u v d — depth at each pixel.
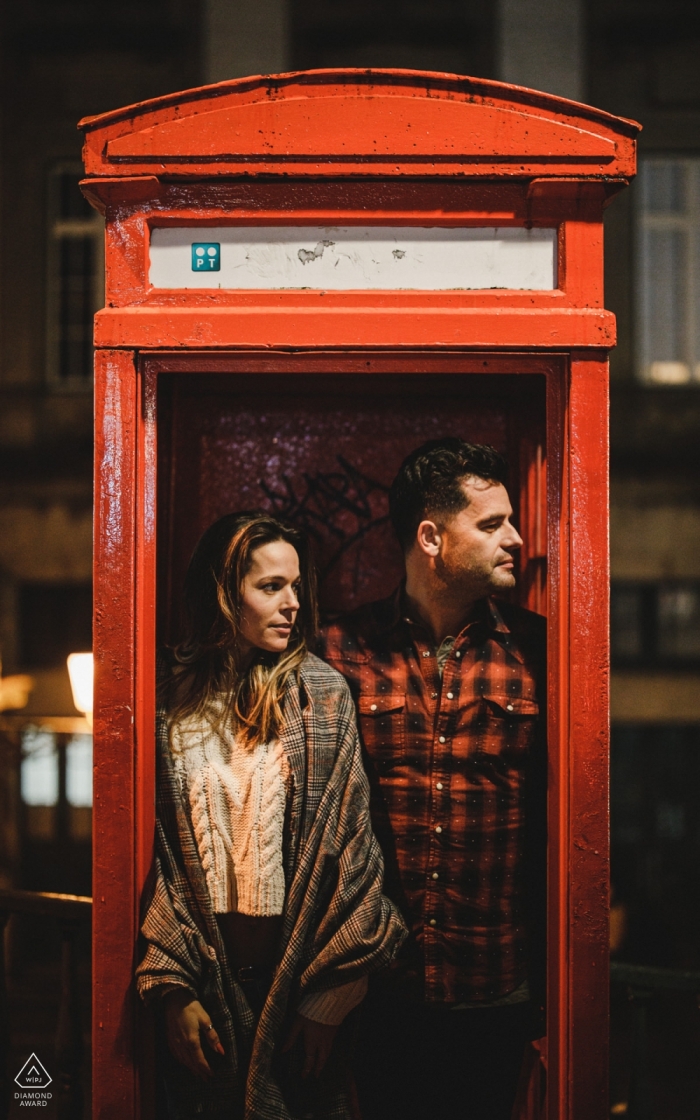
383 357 1.27
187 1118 1.28
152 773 1.28
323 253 1.25
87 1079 3.05
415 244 1.26
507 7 7.15
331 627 1.49
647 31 7.24
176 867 1.26
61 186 7.55
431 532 1.40
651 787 7.82
